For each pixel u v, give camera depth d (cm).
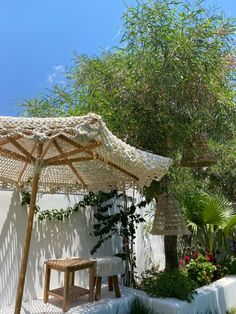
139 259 790
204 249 806
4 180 527
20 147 369
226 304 659
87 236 669
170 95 559
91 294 540
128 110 588
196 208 752
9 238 530
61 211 618
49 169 568
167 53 541
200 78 559
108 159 433
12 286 525
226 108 588
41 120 308
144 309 555
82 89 650
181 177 704
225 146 801
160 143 610
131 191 772
